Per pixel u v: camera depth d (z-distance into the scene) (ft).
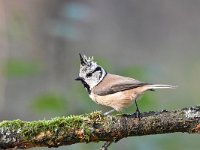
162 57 61.98
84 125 27.78
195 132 28.12
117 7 61.31
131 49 61.57
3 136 27.40
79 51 53.57
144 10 62.23
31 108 37.01
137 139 37.01
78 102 37.27
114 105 32.68
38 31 51.57
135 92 31.91
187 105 54.54
